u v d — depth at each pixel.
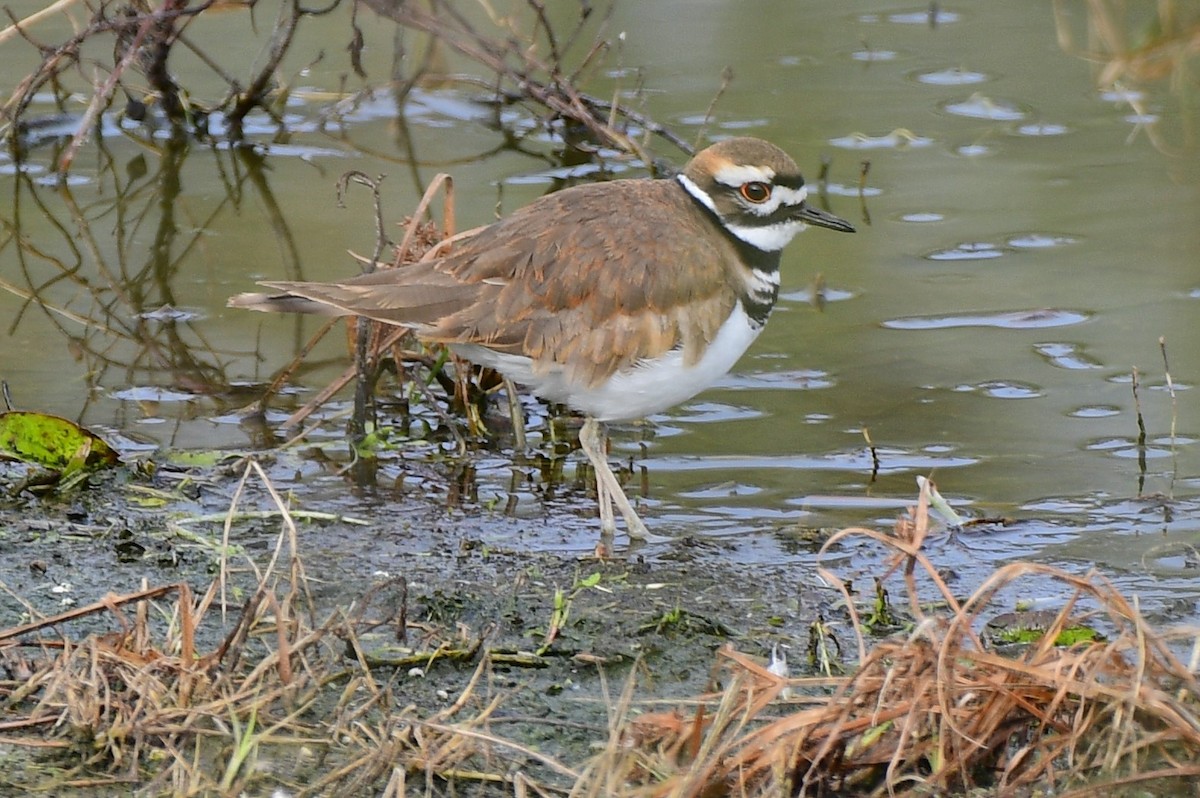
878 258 13.72
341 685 7.42
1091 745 6.53
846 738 6.66
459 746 6.74
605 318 9.45
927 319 12.63
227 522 7.71
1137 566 9.10
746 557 9.35
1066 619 7.25
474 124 17.44
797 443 10.96
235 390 11.83
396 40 17.28
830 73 17.92
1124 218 14.29
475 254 9.66
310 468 10.65
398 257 11.30
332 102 17.47
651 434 11.22
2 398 11.45
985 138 16.27
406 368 12.05
